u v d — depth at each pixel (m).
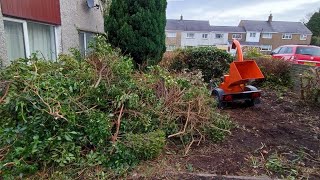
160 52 6.33
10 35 4.23
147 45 5.82
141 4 5.81
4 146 2.53
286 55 10.68
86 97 3.10
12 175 2.35
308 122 4.39
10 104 2.62
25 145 2.48
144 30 5.77
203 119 3.57
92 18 8.00
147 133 3.00
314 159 3.03
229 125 3.86
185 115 3.53
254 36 42.47
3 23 3.87
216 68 7.64
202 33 43.09
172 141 3.36
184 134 3.33
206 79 7.62
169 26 42.78
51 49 5.55
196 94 3.83
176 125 3.40
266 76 7.47
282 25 43.00
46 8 5.07
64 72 3.43
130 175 2.61
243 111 4.88
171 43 42.47
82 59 3.93
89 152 2.75
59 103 2.64
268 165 2.83
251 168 2.80
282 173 2.71
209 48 8.00
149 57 5.94
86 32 7.60
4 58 3.82
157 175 2.61
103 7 8.41
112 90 3.22
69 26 6.20
